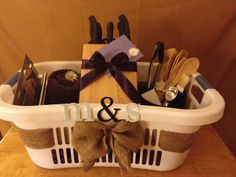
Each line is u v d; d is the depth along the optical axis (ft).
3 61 3.07
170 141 1.94
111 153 2.10
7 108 1.71
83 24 2.80
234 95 3.29
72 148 2.06
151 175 2.20
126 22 2.33
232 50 2.92
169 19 2.75
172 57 2.25
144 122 1.85
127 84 1.97
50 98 2.18
